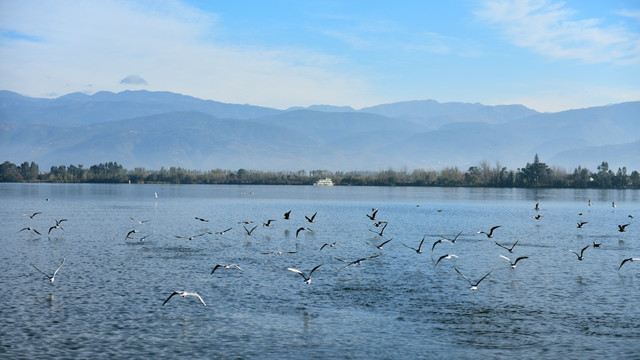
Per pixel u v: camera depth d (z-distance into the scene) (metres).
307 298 52.62
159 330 43.50
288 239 92.69
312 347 40.91
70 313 46.97
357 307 50.06
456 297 53.50
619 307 50.34
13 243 85.69
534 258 74.69
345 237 96.25
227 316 47.16
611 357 39.53
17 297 51.47
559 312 49.00
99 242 87.31
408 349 40.84
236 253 76.88
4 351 38.91
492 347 41.22
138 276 60.78
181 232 102.31
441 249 82.62
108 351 39.31
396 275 62.56
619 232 108.31
